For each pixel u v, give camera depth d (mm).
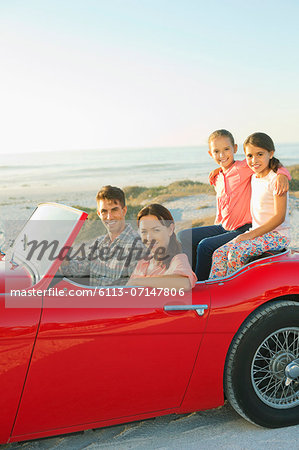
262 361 2920
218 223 4320
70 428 2584
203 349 2689
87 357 2471
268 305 2789
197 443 2754
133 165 58906
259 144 3289
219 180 4242
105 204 2910
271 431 2881
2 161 68188
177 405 2762
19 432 2492
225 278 2840
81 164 62312
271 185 3312
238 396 2799
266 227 3217
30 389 2418
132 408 2662
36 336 2367
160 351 2602
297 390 3014
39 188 36719
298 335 2893
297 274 2857
